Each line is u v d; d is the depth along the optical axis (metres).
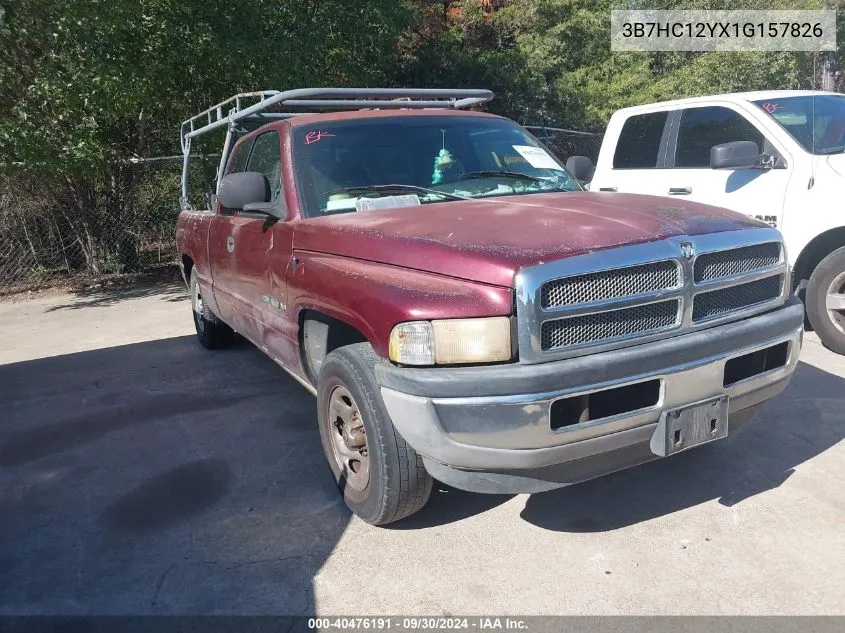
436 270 2.79
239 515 3.58
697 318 2.94
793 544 3.08
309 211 3.79
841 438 4.05
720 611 2.68
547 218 3.07
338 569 3.08
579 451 2.72
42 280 11.49
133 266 12.03
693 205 3.42
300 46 11.59
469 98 5.36
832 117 5.91
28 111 9.49
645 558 3.04
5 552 3.34
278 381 5.69
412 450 3.05
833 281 5.38
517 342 2.61
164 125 11.69
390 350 2.81
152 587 3.01
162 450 4.43
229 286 5.09
